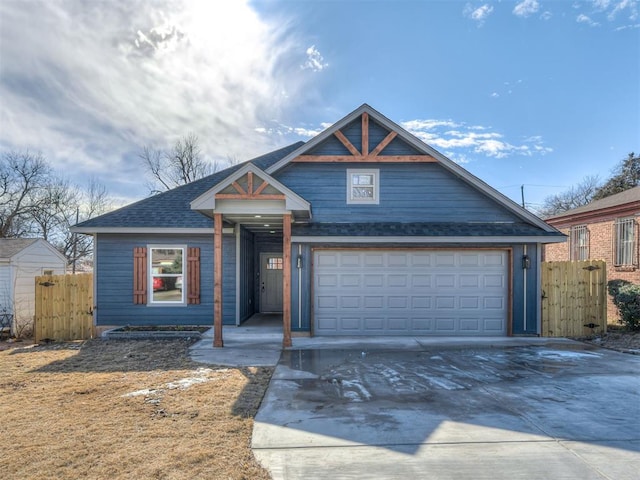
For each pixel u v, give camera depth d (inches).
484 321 419.2
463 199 441.1
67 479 134.5
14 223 1092.5
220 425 181.0
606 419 190.7
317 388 239.1
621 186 1267.2
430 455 154.9
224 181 344.2
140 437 167.3
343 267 418.3
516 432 175.9
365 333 417.1
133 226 447.5
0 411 198.5
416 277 419.8
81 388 236.7
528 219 430.0
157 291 461.7
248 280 525.3
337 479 137.6
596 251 602.5
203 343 376.8
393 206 441.1
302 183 441.4
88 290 446.3
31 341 455.5
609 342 377.7
